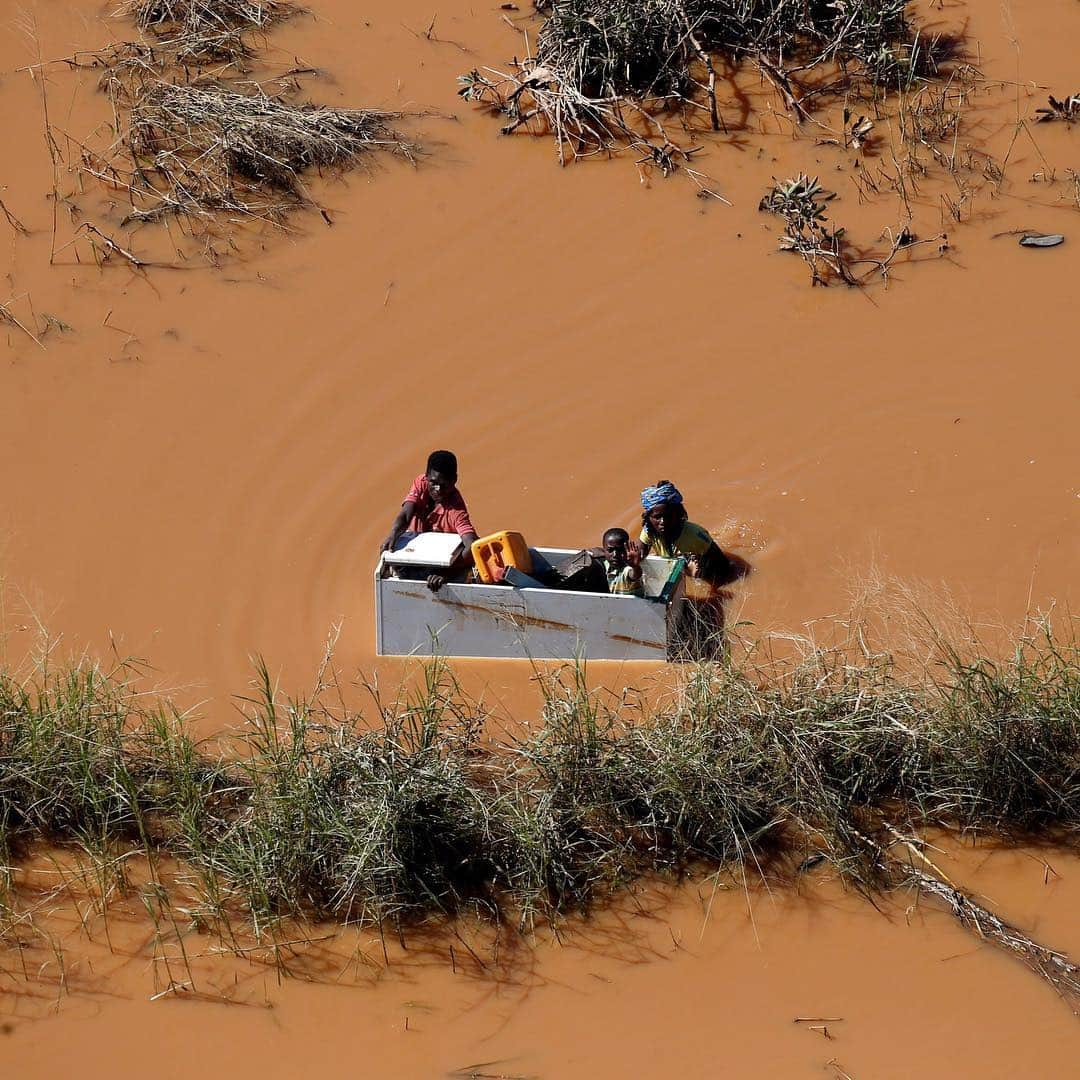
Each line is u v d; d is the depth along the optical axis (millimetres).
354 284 43344
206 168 46375
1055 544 34188
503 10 53750
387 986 24297
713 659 30172
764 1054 23078
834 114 48594
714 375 40094
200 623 32719
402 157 47531
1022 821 27234
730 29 50469
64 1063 23062
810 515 35562
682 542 33062
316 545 35031
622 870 26172
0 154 47094
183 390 39812
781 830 26906
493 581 31250
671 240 44594
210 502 36375
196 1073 22922
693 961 24688
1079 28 51688
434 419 38938
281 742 27578
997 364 40062
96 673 28484
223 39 51438
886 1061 22906
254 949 24875
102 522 35688
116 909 25656
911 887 25938
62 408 39156
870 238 44312
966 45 51094
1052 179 45969
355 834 25281
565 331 41688
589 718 27094
